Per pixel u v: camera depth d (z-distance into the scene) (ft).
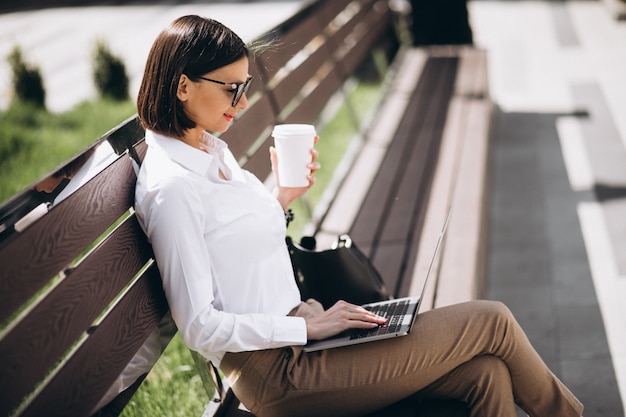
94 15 49.80
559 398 6.84
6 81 28.27
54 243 5.19
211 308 6.02
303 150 7.58
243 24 42.37
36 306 4.93
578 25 34.86
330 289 7.89
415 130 16.56
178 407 9.18
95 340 5.49
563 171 17.94
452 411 6.58
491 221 15.78
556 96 24.16
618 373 10.25
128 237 6.11
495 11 40.63
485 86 19.81
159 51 6.18
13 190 17.43
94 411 5.38
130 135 6.70
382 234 11.41
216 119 6.35
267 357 6.44
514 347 6.63
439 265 10.16
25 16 51.72
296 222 14.52
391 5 30.94
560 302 12.37
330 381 6.37
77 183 5.68
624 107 22.21
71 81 33.30
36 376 4.79
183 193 5.97
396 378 6.42
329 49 18.11
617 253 13.76
